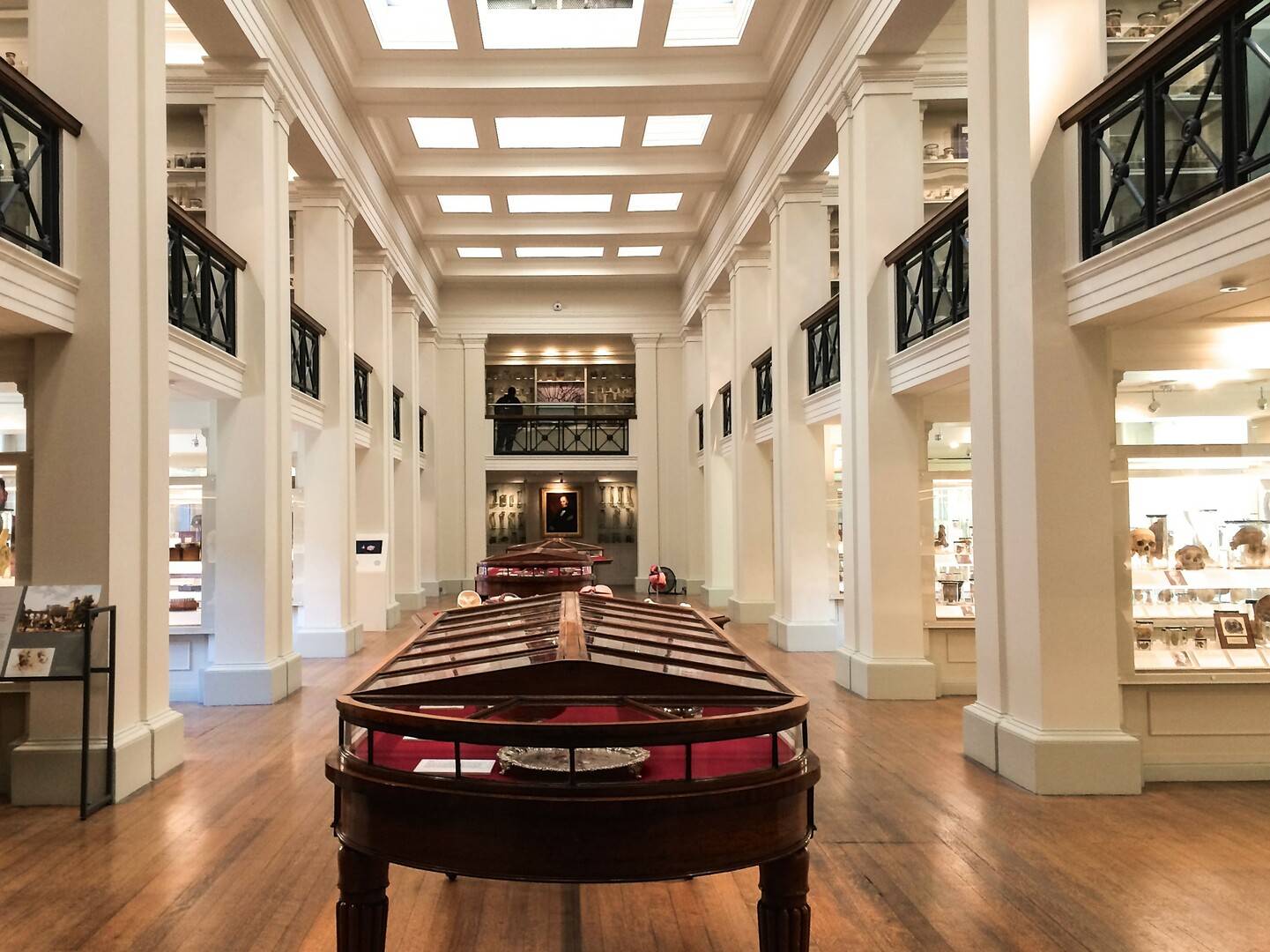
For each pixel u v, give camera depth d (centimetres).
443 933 346
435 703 253
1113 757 524
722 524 1678
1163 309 490
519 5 1102
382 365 1383
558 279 2031
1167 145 507
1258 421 565
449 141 1380
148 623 570
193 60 976
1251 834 454
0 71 453
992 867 413
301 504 1128
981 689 609
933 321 744
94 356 530
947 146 1118
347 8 1012
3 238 465
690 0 1088
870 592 839
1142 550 544
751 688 257
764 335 1390
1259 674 544
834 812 495
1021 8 549
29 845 447
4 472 540
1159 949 332
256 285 837
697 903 378
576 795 224
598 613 367
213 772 585
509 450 2148
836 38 898
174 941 340
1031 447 541
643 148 1395
